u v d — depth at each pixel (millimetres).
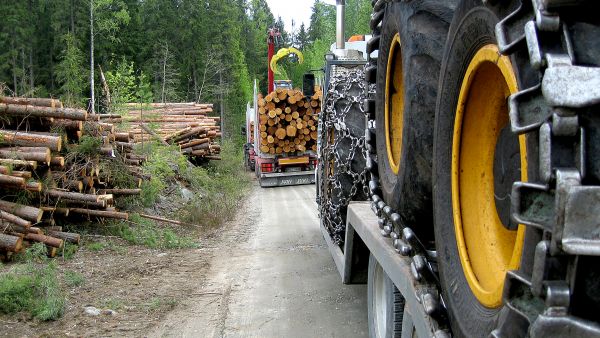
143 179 10500
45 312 5055
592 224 1266
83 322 5109
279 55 23312
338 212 5719
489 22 1776
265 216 11812
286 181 18016
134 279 6586
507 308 1627
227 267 7312
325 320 5262
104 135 8500
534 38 1358
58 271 6527
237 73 53250
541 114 1396
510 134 1956
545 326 1335
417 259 2545
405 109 2736
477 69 1942
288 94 17719
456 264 2219
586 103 1273
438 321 2328
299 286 6398
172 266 7273
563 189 1270
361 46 7887
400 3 2883
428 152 2654
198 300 5914
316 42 57906
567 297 1315
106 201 8188
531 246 1493
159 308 5602
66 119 7672
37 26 44688
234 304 5773
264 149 17734
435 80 2609
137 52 48656
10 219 6645
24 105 7406
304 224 10727
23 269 6016
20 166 6969
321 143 6922
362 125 5555
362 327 5066
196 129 17859
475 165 2195
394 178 3127
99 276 6566
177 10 48844
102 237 8195
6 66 40906
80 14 43062
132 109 18984
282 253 8148
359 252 4652
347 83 5816
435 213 2455
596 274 1312
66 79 40375
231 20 53062
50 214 7562
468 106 2109
